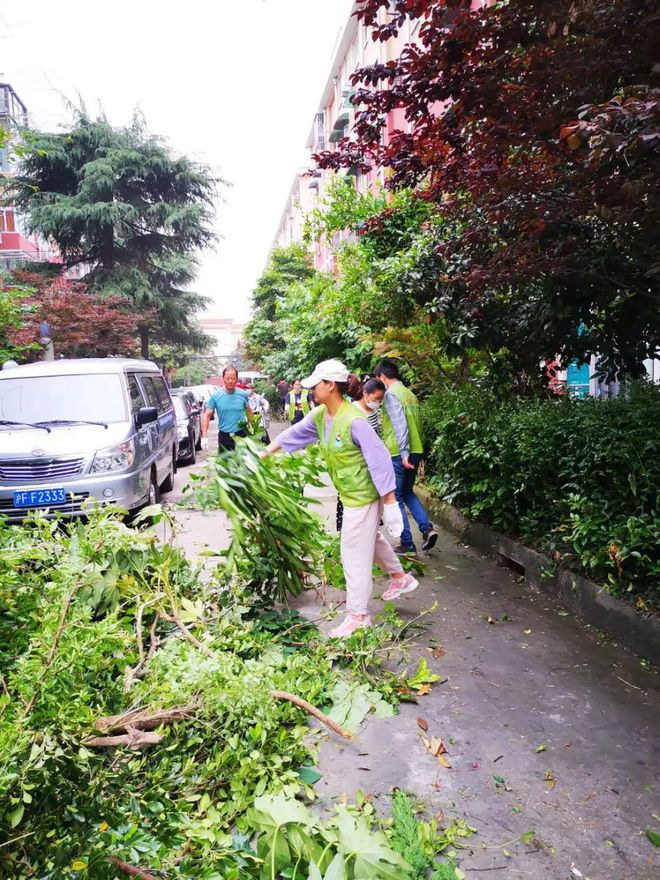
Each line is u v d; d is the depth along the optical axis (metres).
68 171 35.44
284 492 4.64
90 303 26.36
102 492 7.30
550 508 5.83
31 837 1.96
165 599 4.02
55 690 2.25
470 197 5.86
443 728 3.46
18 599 3.09
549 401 6.93
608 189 4.21
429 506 8.67
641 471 4.56
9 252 35.88
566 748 3.27
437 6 4.21
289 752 3.05
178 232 36.69
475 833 2.65
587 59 4.01
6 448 7.28
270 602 4.84
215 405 9.30
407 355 10.09
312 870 2.12
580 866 2.48
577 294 5.59
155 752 2.74
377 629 4.35
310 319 14.02
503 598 5.44
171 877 2.11
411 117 4.94
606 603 4.64
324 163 5.87
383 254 10.23
